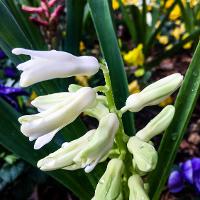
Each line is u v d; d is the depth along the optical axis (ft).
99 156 0.25
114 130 0.26
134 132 0.38
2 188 0.52
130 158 0.29
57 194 0.57
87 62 0.27
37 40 0.49
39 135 0.25
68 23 0.49
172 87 0.27
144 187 0.30
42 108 0.27
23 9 0.60
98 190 0.27
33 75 0.24
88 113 0.29
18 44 0.37
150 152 0.26
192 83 0.32
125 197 0.31
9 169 0.53
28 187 0.54
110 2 0.43
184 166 0.55
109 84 0.28
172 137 0.33
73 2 0.48
